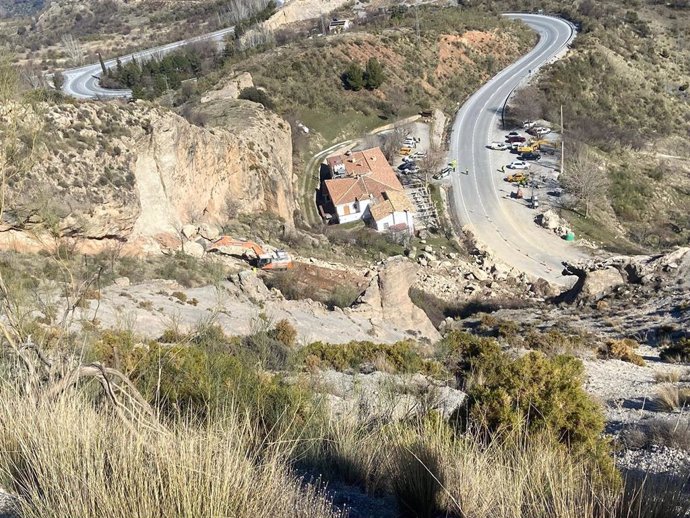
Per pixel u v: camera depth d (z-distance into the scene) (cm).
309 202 7038
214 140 4784
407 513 578
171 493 423
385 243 6028
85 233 3194
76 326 1125
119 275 3092
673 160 8875
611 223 6988
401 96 9325
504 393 868
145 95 8881
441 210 6912
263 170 5600
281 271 4375
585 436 854
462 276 5488
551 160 7869
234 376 806
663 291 3541
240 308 2812
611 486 566
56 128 3378
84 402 585
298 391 816
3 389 615
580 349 2538
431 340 3162
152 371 788
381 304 3256
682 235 7006
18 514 441
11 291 851
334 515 509
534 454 648
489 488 563
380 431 770
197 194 4541
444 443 666
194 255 3912
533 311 3769
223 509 426
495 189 7319
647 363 2395
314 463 666
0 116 764
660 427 1140
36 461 482
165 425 560
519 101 9194
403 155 8131
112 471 450
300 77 9075
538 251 6203
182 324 2223
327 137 8319
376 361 1928
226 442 499
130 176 3575
